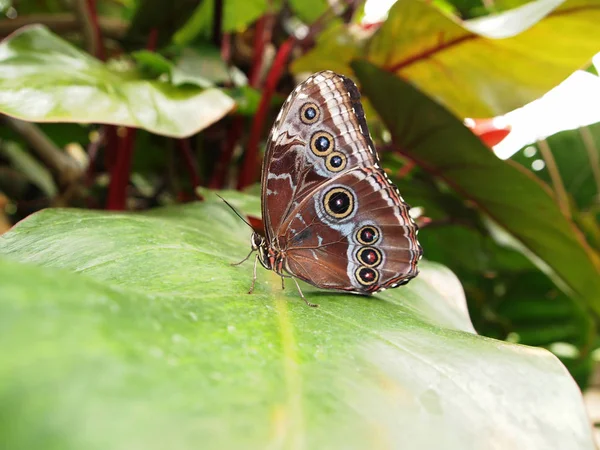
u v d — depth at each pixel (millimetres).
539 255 263
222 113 188
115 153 277
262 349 76
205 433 50
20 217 345
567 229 224
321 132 145
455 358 89
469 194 254
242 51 328
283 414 59
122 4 365
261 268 144
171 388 55
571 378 87
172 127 170
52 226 135
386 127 243
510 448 70
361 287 142
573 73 211
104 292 67
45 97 156
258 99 250
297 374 70
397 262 144
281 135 139
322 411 63
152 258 122
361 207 144
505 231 265
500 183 224
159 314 73
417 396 75
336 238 142
